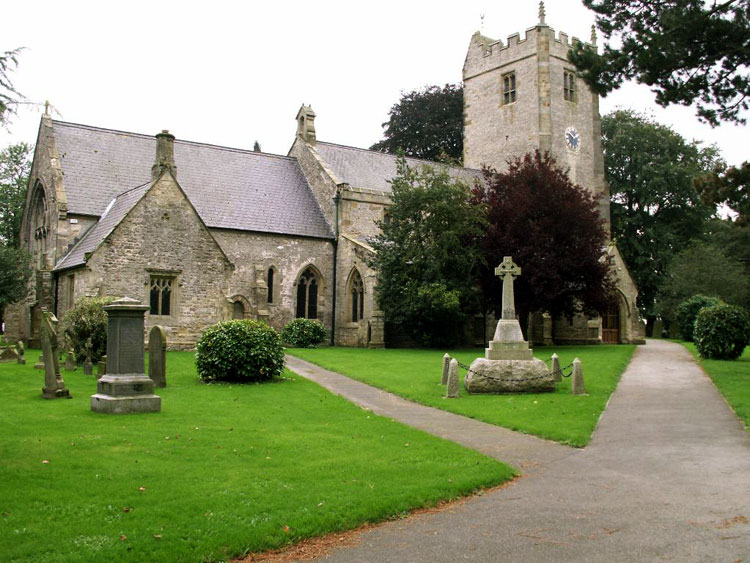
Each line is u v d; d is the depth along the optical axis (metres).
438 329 35.72
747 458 11.23
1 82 10.31
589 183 53.66
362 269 37.19
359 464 10.48
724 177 23.05
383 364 25.83
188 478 9.36
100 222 32.06
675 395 18.30
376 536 7.65
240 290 36.62
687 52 18.22
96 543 6.96
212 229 35.81
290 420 14.33
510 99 53.28
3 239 51.53
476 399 17.69
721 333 26.73
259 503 8.34
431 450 11.61
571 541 7.40
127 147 37.69
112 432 12.27
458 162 42.72
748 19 17.48
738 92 18.83
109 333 15.14
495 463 10.77
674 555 6.94
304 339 35.53
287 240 38.34
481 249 35.75
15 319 34.91
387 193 38.38
